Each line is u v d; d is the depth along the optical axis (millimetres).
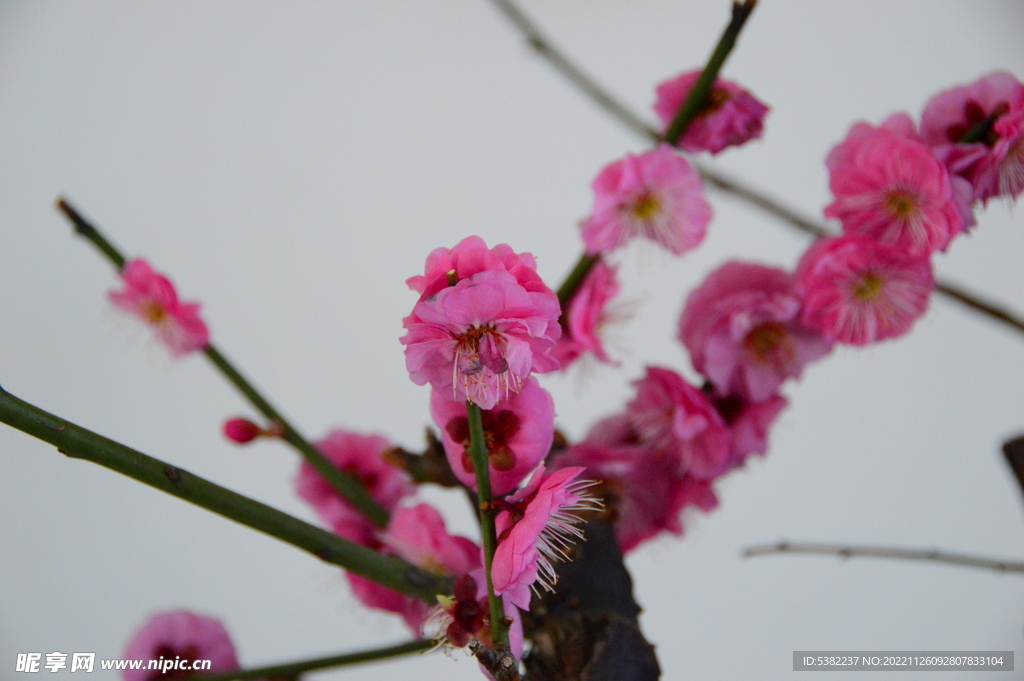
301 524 512
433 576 519
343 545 515
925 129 549
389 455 556
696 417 560
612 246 554
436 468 552
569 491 513
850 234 551
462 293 490
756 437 571
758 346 570
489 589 500
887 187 545
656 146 572
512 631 509
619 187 551
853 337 559
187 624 572
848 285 555
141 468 502
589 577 542
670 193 553
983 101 547
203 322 576
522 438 514
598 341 560
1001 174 543
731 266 571
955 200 540
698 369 573
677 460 575
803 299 562
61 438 499
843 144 551
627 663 533
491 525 502
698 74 567
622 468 569
